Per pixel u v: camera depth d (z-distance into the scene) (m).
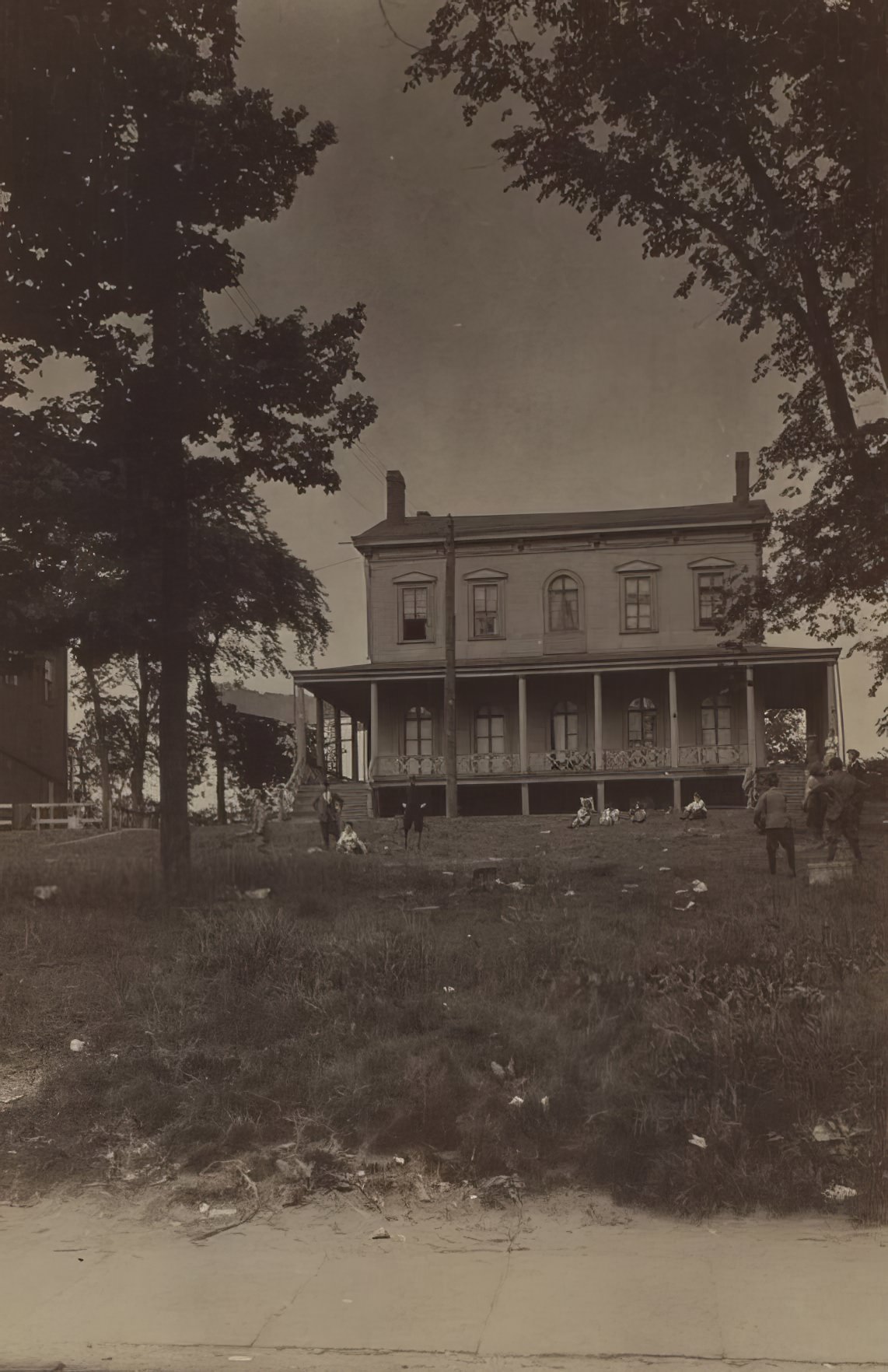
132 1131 7.04
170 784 14.64
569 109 11.70
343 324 13.34
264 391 14.09
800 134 12.16
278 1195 6.20
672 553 32.91
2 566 14.33
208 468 14.92
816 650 30.09
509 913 12.28
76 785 41.19
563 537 33.59
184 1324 4.63
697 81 11.70
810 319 13.11
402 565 34.16
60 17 12.74
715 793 32.06
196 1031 8.20
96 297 14.34
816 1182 5.95
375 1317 4.66
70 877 14.98
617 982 8.80
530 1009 8.38
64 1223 5.95
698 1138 6.30
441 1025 8.18
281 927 10.42
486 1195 6.10
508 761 33.28
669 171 12.11
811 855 16.69
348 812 32.06
